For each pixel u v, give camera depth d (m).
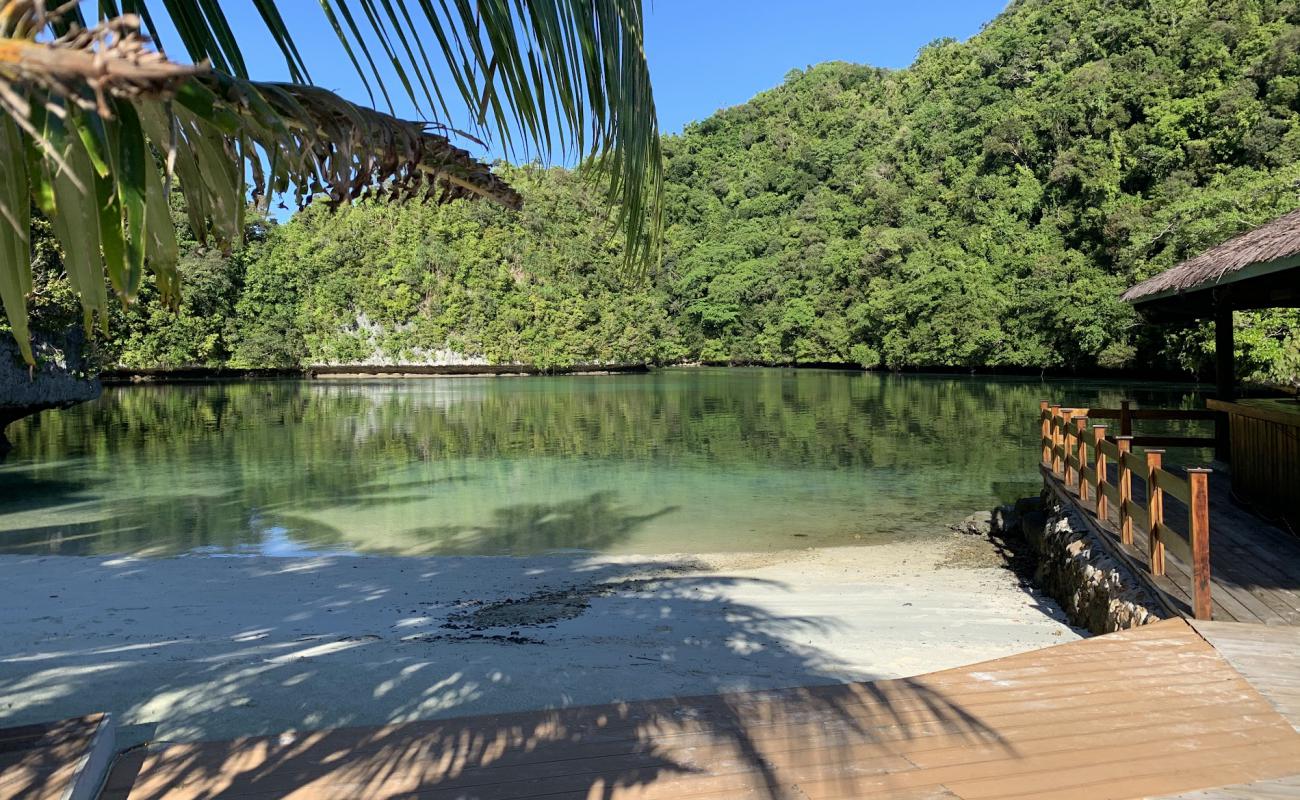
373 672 4.43
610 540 10.77
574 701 3.94
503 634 5.74
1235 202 27.19
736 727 3.11
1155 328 36.94
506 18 1.40
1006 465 16.78
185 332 47.47
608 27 1.60
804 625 6.04
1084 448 7.22
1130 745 2.87
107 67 0.65
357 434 23.39
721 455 18.67
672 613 6.55
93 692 4.10
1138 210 41.91
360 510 12.95
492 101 1.46
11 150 1.00
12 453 19.78
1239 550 5.64
